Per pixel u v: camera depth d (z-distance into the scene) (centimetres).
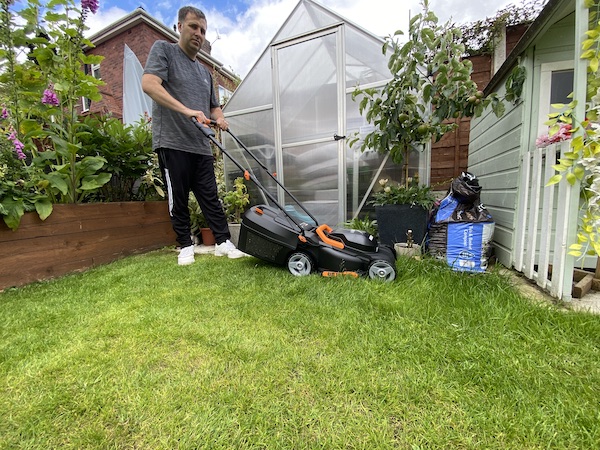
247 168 352
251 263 221
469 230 195
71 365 100
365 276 182
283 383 90
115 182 300
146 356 104
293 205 332
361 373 93
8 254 180
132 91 480
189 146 222
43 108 218
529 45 181
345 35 290
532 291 161
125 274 199
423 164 277
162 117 214
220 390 87
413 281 168
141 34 698
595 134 121
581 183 137
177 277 190
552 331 112
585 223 129
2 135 209
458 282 161
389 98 227
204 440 72
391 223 236
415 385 87
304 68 312
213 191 246
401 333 114
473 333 113
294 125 323
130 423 77
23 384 91
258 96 337
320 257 187
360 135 295
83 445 71
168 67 209
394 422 76
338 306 140
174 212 227
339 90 298
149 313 137
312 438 72
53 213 204
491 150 243
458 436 71
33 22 215
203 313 136
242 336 116
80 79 224
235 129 353
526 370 92
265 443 70
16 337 118
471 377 90
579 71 131
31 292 171
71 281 189
